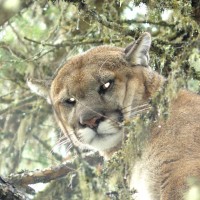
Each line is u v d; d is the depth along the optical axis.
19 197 10.99
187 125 12.54
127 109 13.37
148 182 12.45
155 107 11.87
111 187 12.16
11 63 18.94
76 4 14.05
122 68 13.58
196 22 12.73
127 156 11.97
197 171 11.84
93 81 13.41
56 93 13.91
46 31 19.66
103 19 14.34
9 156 18.92
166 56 14.09
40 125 19.20
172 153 12.29
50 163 18.62
